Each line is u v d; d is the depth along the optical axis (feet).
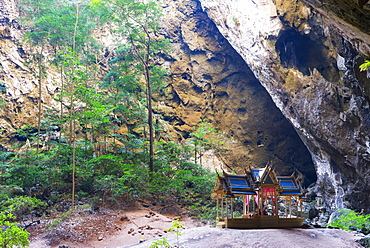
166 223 56.49
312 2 42.80
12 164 72.33
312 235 37.52
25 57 103.19
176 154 95.30
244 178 44.06
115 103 99.50
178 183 77.41
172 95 124.98
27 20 95.25
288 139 120.57
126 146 89.56
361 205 83.92
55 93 105.40
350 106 80.84
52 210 59.93
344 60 77.46
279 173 118.52
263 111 122.72
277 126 120.98
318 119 87.56
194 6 133.90
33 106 99.60
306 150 118.62
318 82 86.84
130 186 73.31
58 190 71.72
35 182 69.26
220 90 127.34
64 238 46.52
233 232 37.35
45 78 99.55
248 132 122.42
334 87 84.12
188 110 123.65
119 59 105.60
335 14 41.70
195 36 131.64
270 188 43.55
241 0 97.40
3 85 94.94
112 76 104.27
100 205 65.10
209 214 65.36
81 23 97.35
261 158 119.75
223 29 112.06
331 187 96.53
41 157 74.18
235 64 127.34
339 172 91.04
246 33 97.45
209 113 124.77
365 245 38.42
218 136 117.70
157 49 101.35
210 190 78.95
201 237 37.04
